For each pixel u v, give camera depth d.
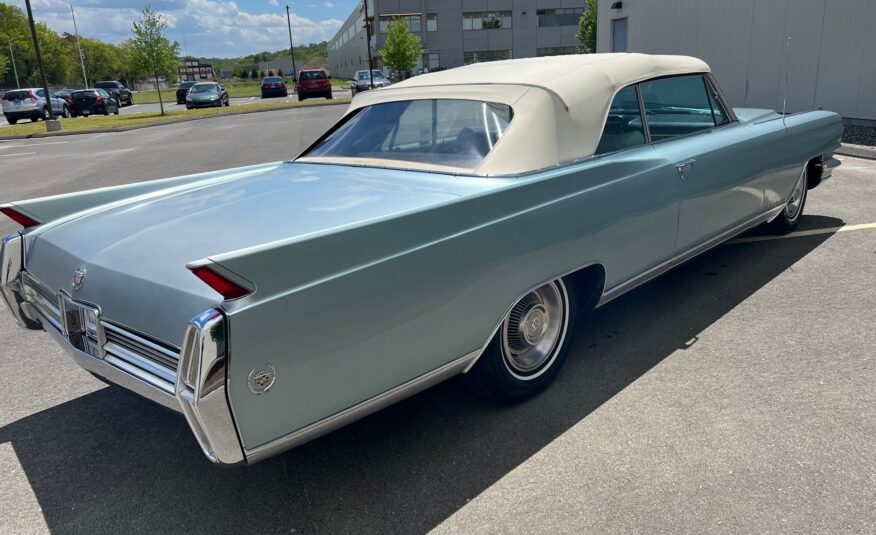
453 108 3.08
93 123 25.91
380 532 2.21
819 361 3.18
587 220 2.87
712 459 2.46
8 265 2.81
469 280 2.39
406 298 2.19
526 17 57.44
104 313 2.22
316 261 1.96
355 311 2.06
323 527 2.25
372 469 2.55
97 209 2.98
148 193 3.19
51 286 2.57
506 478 2.44
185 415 1.87
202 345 1.75
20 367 3.70
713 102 4.05
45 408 3.21
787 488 2.28
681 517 2.17
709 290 4.21
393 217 2.16
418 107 3.24
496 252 2.47
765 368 3.14
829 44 10.91
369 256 2.09
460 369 2.55
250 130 18.80
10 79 89.50
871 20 10.14
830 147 5.12
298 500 2.40
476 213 2.41
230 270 1.77
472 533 2.16
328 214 2.37
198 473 2.61
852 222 5.51
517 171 2.70
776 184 4.46
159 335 2.02
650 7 15.95
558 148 2.87
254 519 2.31
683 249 3.62
